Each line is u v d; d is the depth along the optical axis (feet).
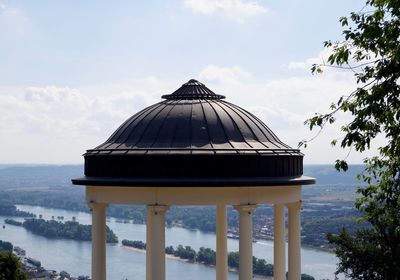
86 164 104.68
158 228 95.91
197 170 96.02
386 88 72.84
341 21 76.89
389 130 77.77
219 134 100.63
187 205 95.91
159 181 94.53
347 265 153.58
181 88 111.75
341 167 78.07
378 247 149.59
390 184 83.87
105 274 103.09
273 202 99.55
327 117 78.43
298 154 105.40
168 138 99.91
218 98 111.45
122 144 101.60
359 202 87.56
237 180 95.55
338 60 76.84
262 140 103.71
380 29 73.36
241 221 97.09
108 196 99.55
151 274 97.91
